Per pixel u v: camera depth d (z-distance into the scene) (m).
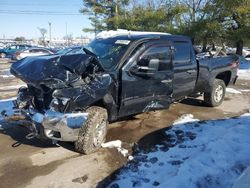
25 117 4.50
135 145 5.16
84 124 4.61
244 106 8.15
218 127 6.09
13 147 5.04
